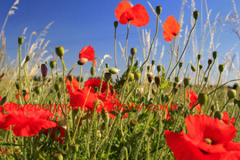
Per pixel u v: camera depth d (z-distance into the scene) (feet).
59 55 0.66
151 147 0.94
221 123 0.72
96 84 1.09
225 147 0.66
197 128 0.70
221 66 1.10
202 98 0.78
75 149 0.64
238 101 0.99
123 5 1.17
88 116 0.92
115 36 1.49
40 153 0.74
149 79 1.40
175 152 0.62
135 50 0.79
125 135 1.02
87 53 1.02
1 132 1.13
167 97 0.98
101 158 0.82
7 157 0.91
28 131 0.69
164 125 1.03
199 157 0.60
